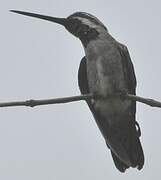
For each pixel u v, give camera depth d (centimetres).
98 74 1301
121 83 1302
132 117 1304
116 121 1305
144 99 1180
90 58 1323
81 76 1396
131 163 1279
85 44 1372
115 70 1306
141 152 1288
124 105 1291
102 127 1319
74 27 1396
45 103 1135
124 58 1347
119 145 1301
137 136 1298
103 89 1288
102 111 1304
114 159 1316
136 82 1378
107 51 1319
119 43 1362
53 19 1423
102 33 1355
